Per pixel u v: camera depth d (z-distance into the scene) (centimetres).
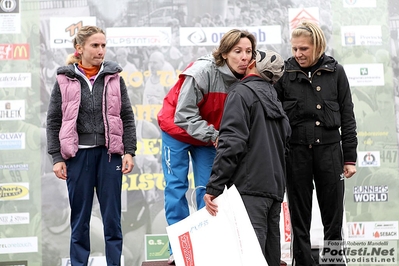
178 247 421
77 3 673
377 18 682
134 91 673
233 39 475
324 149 491
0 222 657
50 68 670
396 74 678
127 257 661
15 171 662
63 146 488
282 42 679
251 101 422
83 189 495
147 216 666
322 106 491
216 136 478
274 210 434
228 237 412
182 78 513
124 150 507
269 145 423
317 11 681
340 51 679
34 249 658
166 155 519
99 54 496
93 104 495
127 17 675
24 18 670
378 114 675
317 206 603
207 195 417
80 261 498
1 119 663
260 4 679
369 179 671
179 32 676
